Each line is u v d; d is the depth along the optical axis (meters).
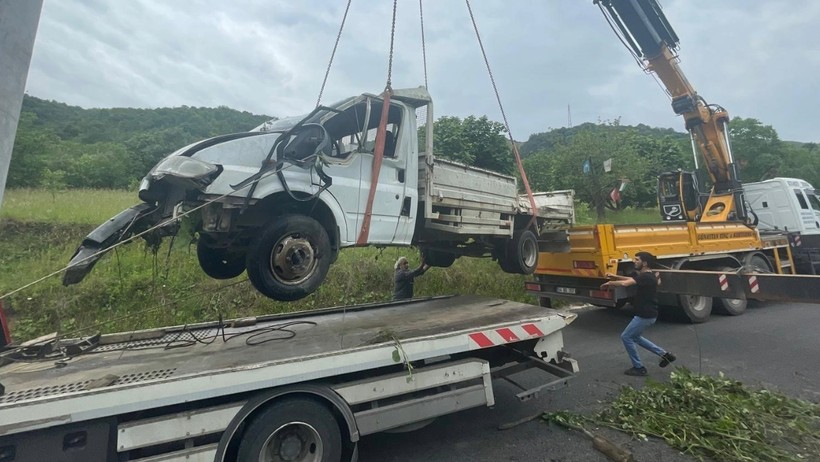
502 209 5.57
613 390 4.87
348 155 4.16
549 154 21.44
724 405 4.13
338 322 4.61
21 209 8.77
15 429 2.38
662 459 3.44
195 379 2.78
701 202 9.85
